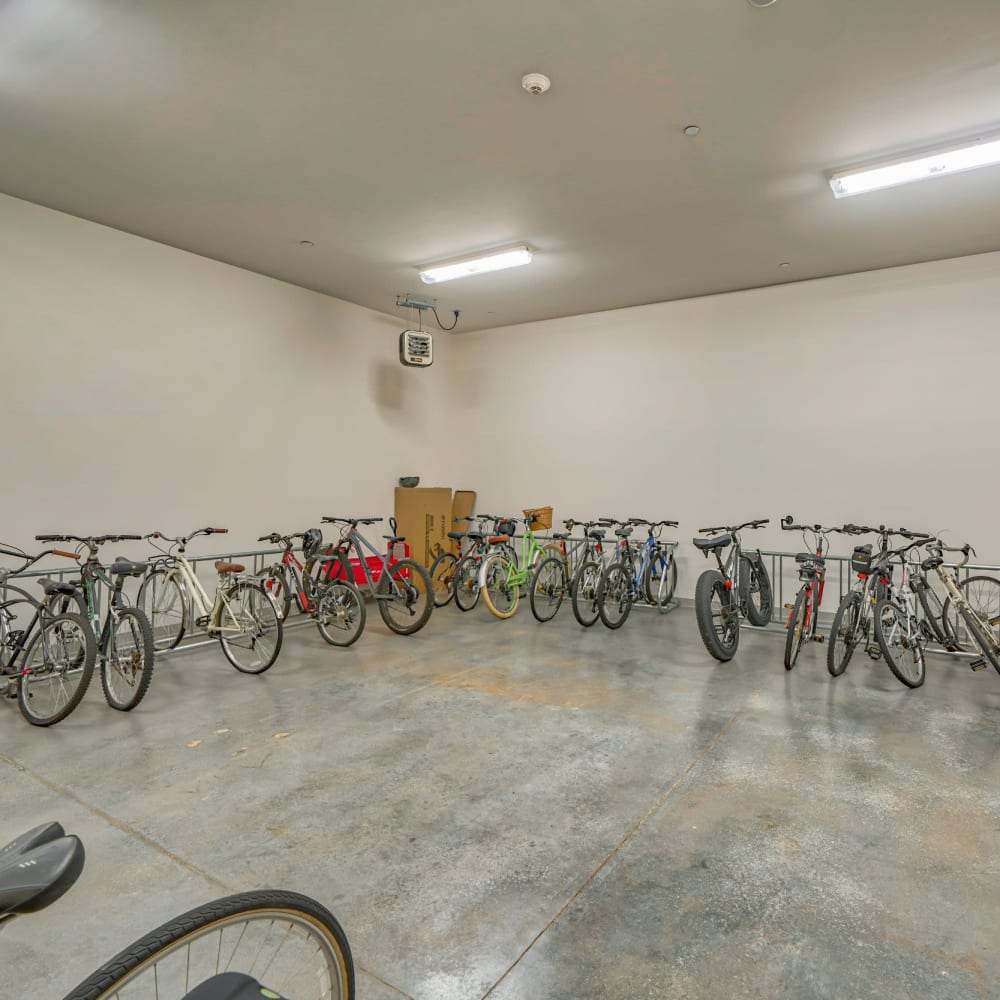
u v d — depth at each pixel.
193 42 2.41
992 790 2.41
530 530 5.96
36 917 1.72
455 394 7.35
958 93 2.71
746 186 3.60
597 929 1.68
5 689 3.46
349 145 3.18
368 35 2.37
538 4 2.20
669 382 6.00
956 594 3.81
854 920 1.71
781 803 2.33
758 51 2.45
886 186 3.44
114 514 4.36
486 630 4.95
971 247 4.56
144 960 0.92
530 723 3.08
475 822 2.21
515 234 4.35
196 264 4.80
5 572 3.48
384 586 4.89
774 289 5.48
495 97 2.76
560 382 6.63
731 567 4.81
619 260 4.86
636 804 2.32
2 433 3.83
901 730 2.98
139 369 4.48
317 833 2.14
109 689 3.29
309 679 3.74
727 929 1.68
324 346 5.84
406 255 4.79
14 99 2.78
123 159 3.33
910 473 4.96
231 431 5.08
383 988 1.48
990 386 4.67
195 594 4.06
